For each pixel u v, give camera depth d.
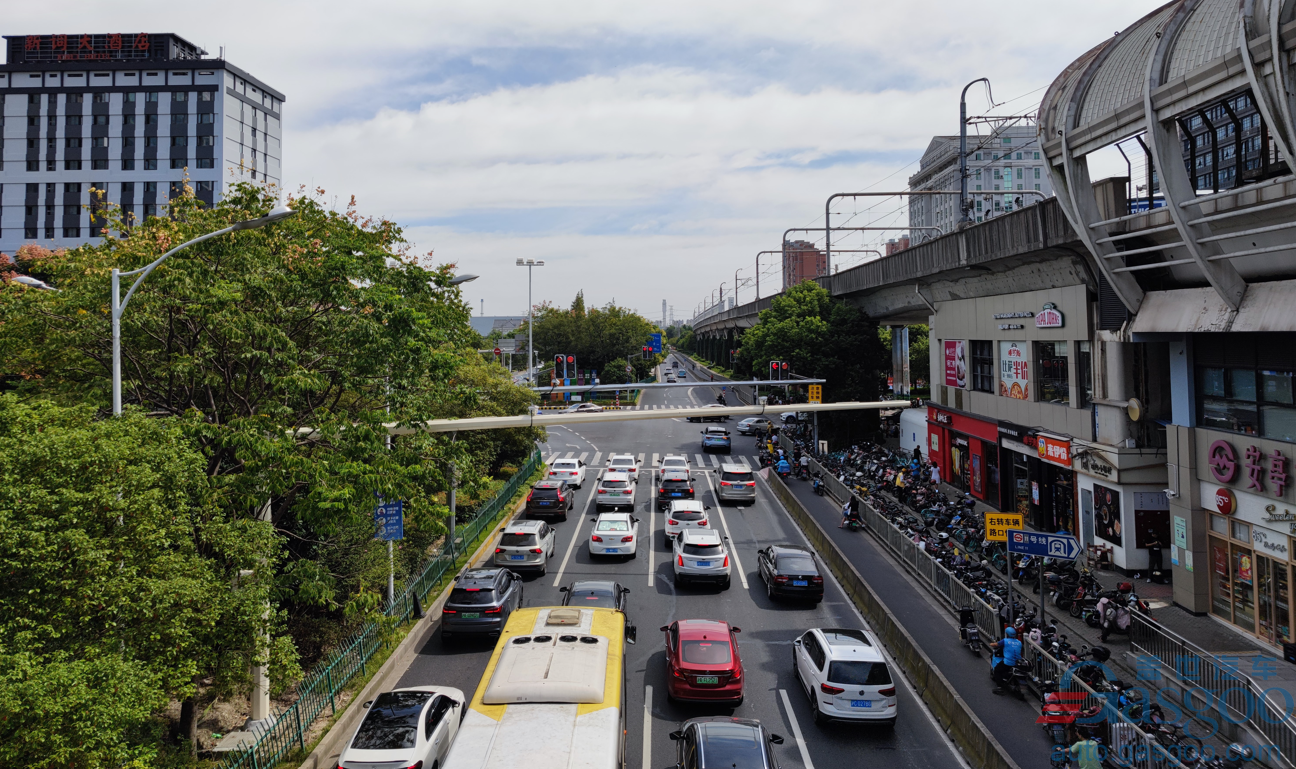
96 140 77.06
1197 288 19.67
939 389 39.50
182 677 10.12
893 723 14.62
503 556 24.28
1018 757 13.18
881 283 43.38
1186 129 18.83
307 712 14.12
